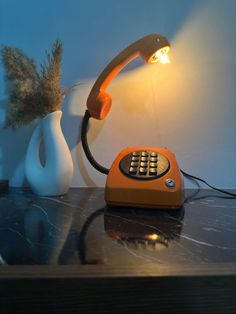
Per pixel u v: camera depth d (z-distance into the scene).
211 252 0.31
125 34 0.65
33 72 0.59
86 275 0.25
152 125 0.66
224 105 0.66
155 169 0.50
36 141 0.59
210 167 0.67
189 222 0.43
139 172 0.50
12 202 0.55
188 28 0.65
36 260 0.28
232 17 0.64
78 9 0.65
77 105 0.66
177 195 0.47
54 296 0.24
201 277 0.25
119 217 0.45
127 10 0.65
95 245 0.33
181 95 0.66
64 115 0.66
